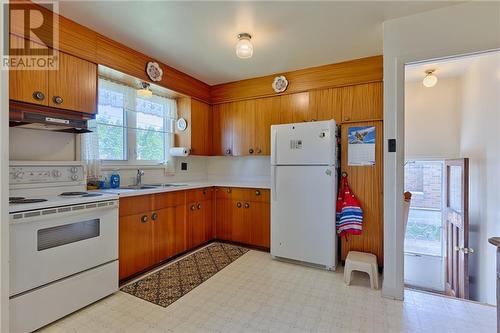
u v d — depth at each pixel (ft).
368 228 9.06
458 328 5.82
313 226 9.16
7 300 4.98
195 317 6.19
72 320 6.01
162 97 11.41
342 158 9.55
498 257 4.50
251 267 9.23
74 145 8.08
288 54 9.28
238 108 12.42
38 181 6.95
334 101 10.08
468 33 6.38
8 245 4.99
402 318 6.19
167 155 11.83
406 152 13.35
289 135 9.63
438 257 13.26
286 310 6.51
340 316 6.27
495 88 8.68
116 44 8.30
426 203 13.66
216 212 12.17
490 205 9.09
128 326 5.83
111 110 9.36
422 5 6.43
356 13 6.74
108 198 7.00
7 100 5.07
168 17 6.89
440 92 12.71
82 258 6.38
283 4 6.32
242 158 13.48
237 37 8.03
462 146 11.85
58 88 6.76
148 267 8.66
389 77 7.18
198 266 9.27
